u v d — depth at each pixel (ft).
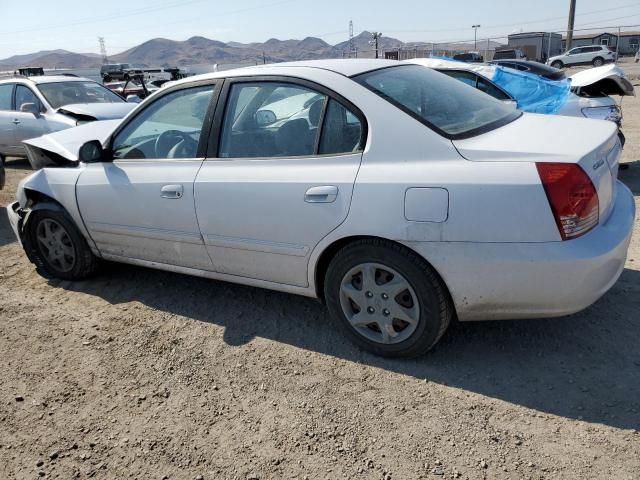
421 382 9.32
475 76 24.06
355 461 7.68
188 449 8.16
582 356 9.68
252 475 7.57
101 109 28.76
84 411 9.20
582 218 8.21
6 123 30.71
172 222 11.57
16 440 8.60
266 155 10.45
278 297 12.81
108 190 12.42
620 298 11.51
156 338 11.37
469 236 8.44
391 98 9.57
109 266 15.24
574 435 7.85
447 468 7.43
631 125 35.58
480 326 10.88
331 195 9.41
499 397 8.80
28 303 13.35
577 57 114.42
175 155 11.74
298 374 9.80
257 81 10.74
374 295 9.68
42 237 14.34
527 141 8.86
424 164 8.86
